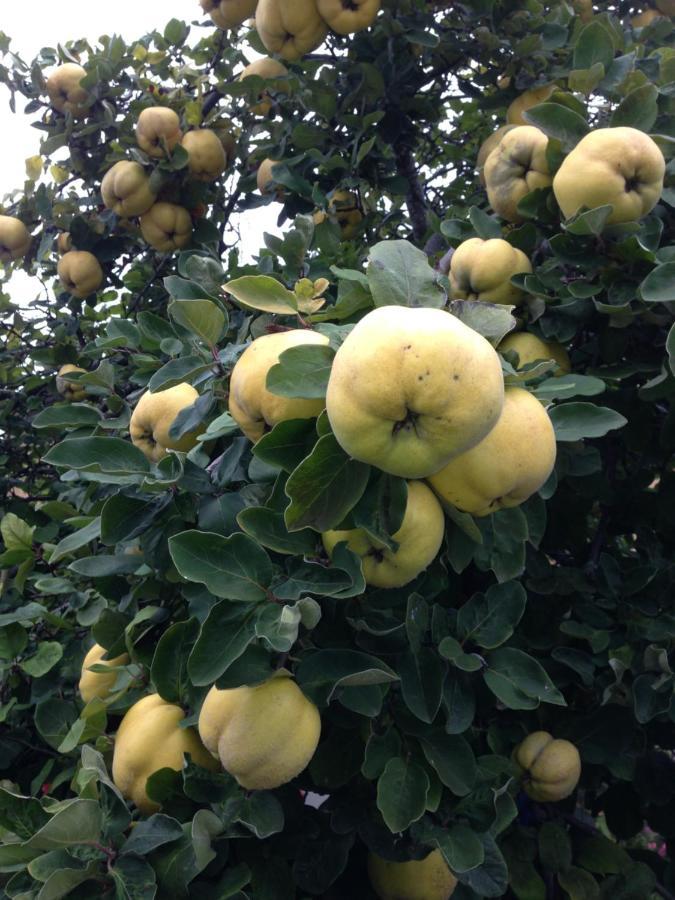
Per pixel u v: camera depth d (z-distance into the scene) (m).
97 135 1.31
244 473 0.59
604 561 0.70
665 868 0.69
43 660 0.80
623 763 0.67
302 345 0.43
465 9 1.05
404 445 0.38
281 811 0.51
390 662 0.53
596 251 0.66
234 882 0.50
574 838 0.69
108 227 1.29
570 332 0.68
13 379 1.39
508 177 0.76
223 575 0.46
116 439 0.57
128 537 0.58
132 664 0.66
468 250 0.71
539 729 0.67
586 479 0.72
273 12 1.01
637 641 0.66
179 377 0.54
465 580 0.71
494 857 0.54
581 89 0.79
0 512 1.18
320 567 0.46
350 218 1.19
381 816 0.55
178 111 1.23
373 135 1.10
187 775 0.53
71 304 1.36
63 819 0.47
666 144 0.71
